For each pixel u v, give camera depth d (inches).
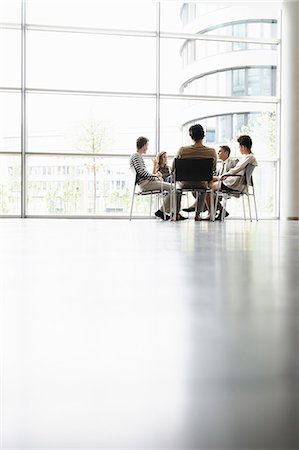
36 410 10.0
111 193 339.9
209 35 351.3
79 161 338.3
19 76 330.0
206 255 53.8
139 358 13.4
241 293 26.6
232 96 355.6
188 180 225.0
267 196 361.4
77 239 85.7
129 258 49.7
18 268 39.7
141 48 344.8
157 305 22.7
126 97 343.0
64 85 335.3
